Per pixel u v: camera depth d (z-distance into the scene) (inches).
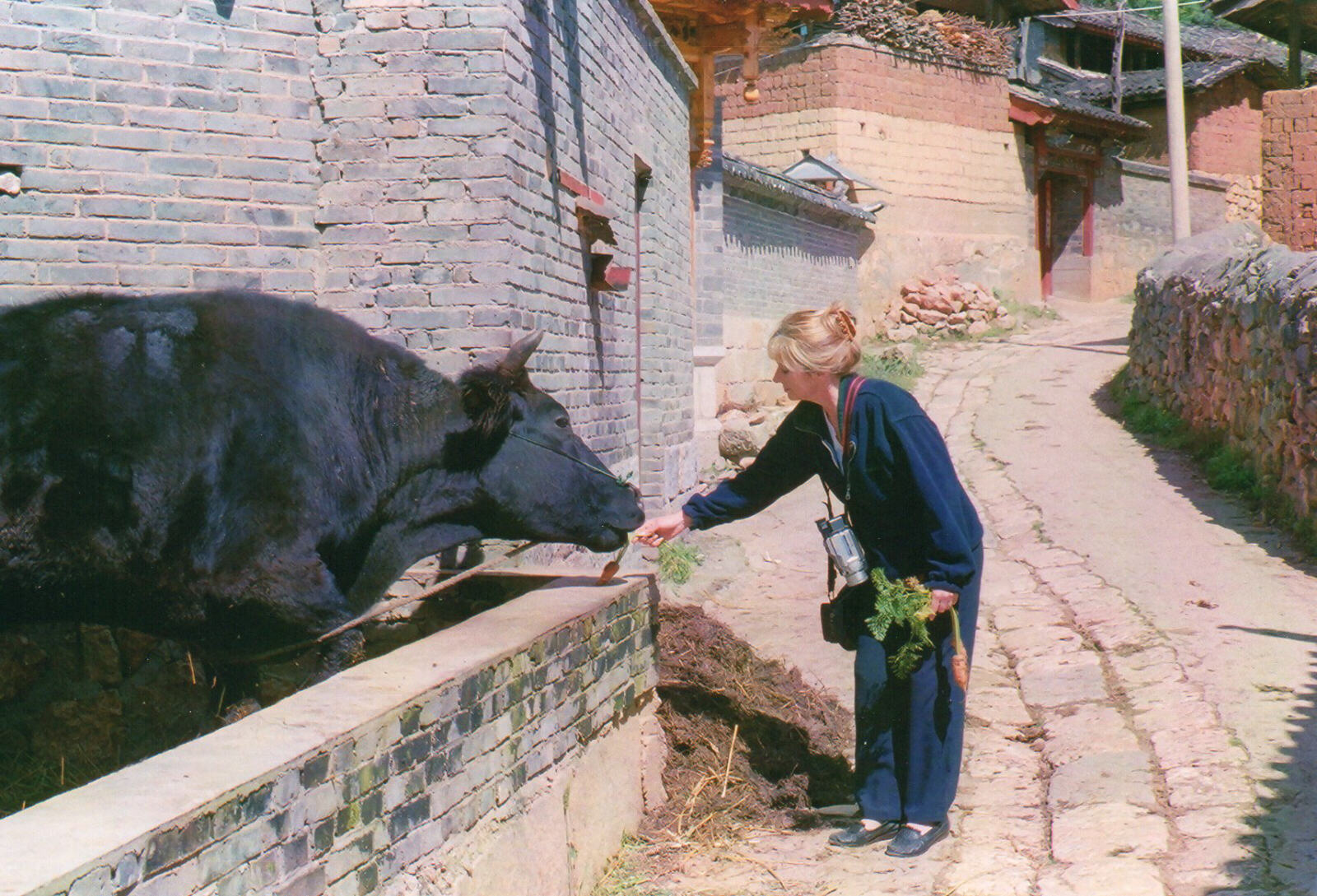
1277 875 139.7
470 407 173.5
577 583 179.3
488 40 226.5
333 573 169.5
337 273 229.8
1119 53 1155.9
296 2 227.8
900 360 735.1
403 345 228.5
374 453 168.9
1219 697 206.2
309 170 229.3
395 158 228.1
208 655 169.0
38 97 209.9
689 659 199.9
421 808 118.5
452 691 124.1
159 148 218.1
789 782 184.9
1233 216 1164.5
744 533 414.6
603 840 162.7
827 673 256.1
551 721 147.6
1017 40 1137.4
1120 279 1080.2
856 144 856.9
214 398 155.9
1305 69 1163.3
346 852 106.3
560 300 264.8
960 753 160.9
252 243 224.8
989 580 321.1
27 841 80.7
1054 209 1061.1
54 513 150.6
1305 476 336.2
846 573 161.9
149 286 217.9
